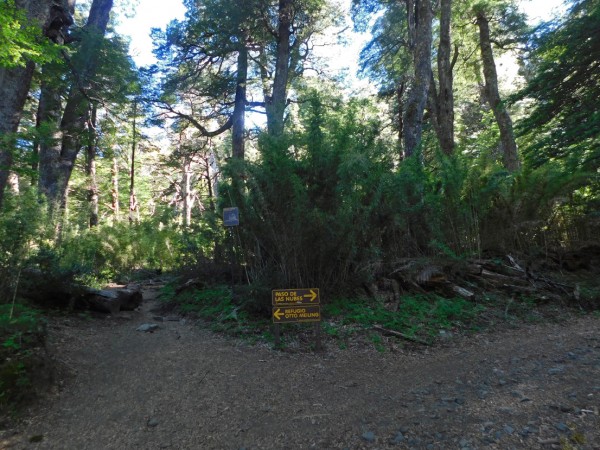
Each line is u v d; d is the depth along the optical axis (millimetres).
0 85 7449
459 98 24984
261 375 4535
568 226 10156
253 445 3102
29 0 7707
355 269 7105
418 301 7012
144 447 3090
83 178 22359
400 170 8680
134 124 16609
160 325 6977
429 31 12078
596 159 10344
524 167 9844
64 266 7258
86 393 4035
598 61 10328
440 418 3365
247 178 6953
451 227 8602
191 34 16641
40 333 4316
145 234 15961
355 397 3914
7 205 6586
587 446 2791
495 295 7516
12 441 3121
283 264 6566
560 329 6074
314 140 6848
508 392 3795
